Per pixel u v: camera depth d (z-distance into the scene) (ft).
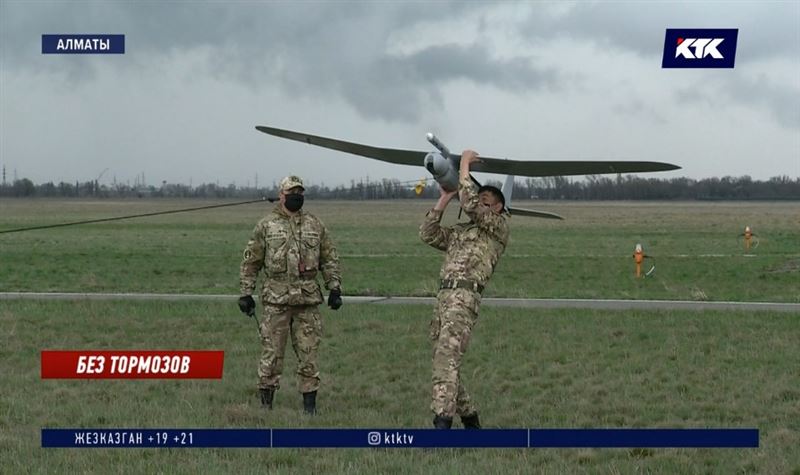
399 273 85.81
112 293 63.31
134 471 22.41
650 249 129.08
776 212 331.77
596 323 46.29
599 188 516.32
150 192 537.24
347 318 47.67
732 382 32.81
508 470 22.48
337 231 187.52
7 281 74.13
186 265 95.04
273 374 29.19
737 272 87.35
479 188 27.12
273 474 22.06
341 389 32.30
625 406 29.32
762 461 23.08
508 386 32.60
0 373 34.37
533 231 189.98
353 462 23.22
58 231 181.68
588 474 22.38
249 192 504.84
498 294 63.05
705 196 519.19
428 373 34.58
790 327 45.11
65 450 24.27
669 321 46.93
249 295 29.68
